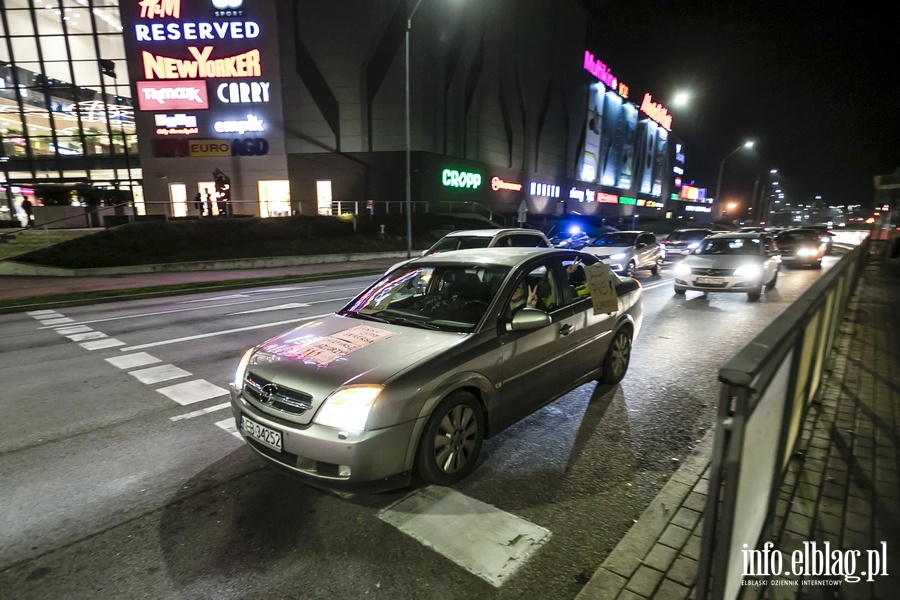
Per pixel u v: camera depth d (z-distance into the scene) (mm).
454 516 3049
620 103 55875
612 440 4098
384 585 2479
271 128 28969
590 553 2703
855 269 10062
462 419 3396
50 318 10203
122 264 18125
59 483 3527
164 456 3928
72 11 28984
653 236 16891
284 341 3734
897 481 3156
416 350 3316
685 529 2807
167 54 28062
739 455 1628
